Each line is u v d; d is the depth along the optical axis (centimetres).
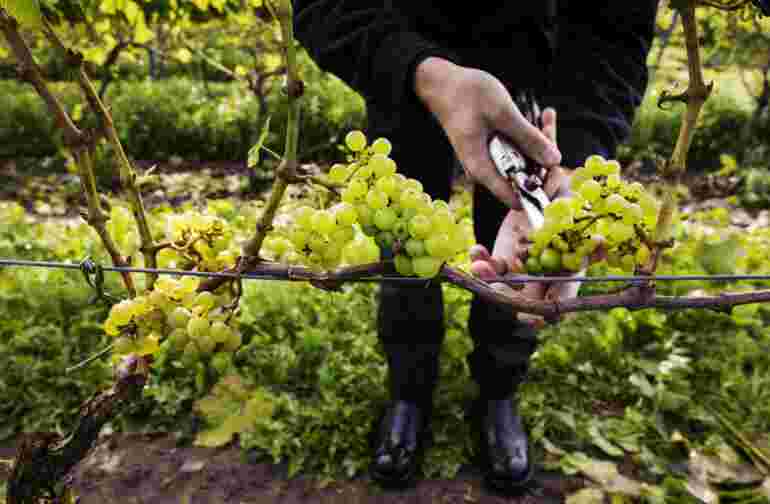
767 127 894
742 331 318
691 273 374
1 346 288
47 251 420
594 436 256
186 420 264
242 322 306
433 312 227
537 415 264
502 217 212
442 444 248
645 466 245
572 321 323
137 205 102
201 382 273
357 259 108
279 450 244
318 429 253
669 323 330
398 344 231
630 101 193
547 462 244
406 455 229
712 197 756
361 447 245
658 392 274
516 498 230
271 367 288
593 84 185
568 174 156
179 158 868
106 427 258
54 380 273
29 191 702
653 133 912
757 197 713
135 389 103
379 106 183
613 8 186
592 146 176
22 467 101
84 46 550
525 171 134
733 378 291
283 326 320
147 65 1229
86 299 323
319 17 165
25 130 844
